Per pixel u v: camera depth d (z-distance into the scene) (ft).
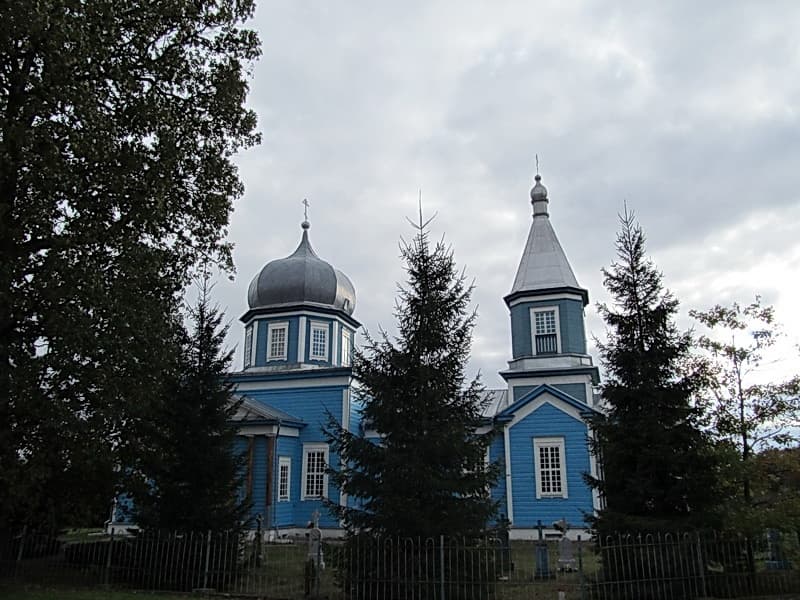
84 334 46.34
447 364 47.32
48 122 46.78
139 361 52.19
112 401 49.70
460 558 43.01
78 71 46.93
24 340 48.91
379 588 43.06
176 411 55.11
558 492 90.58
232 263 60.59
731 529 46.37
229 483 56.03
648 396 48.67
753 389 50.78
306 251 122.52
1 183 46.19
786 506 46.88
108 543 52.34
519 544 81.66
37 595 43.68
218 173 57.31
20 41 46.01
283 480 99.30
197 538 51.06
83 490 54.54
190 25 53.98
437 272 49.32
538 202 118.73
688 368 51.70
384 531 44.29
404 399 46.65
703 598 43.50
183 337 58.23
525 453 93.35
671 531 44.98
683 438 47.85
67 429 47.32
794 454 49.16
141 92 51.26
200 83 56.39
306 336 114.01
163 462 53.42
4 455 46.83
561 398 93.91
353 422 105.60
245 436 95.66
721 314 52.85
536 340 108.88
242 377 110.11
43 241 49.39
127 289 50.39
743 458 49.80
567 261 112.78
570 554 57.88
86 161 48.37
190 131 55.67
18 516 55.36
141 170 50.96
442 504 44.42
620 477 48.75
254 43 58.29
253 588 49.67
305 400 106.93
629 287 51.62
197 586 49.32
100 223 49.85
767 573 45.62
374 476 45.98
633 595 43.68
